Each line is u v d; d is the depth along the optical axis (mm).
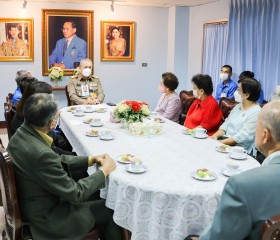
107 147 2512
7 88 6535
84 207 1916
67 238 1815
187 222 1762
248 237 1151
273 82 5152
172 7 7109
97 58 6926
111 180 1936
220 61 6453
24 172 1720
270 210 1109
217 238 1143
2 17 6285
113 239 2064
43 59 6598
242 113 3270
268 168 1161
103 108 4203
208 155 2354
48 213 1778
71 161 2188
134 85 7273
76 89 5199
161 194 1754
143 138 2801
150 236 1809
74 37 6680
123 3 6715
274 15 5043
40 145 1737
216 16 6422
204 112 3646
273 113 1204
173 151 2436
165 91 4426
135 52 7164
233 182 1132
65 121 3562
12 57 6449
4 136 5852
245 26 5652
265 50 5258
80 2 6590
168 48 7367
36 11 6457
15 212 1734
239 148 2305
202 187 1786
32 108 1763
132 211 1854
